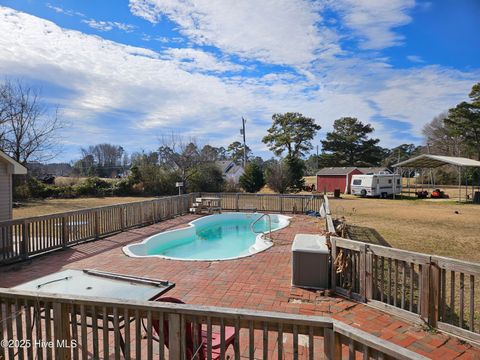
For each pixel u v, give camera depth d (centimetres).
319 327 168
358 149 4172
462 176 3569
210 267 584
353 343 156
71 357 219
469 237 941
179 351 192
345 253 439
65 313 216
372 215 1447
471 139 3262
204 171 2628
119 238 844
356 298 422
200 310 187
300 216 1288
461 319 324
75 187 2431
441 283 341
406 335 332
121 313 215
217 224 1303
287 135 3444
